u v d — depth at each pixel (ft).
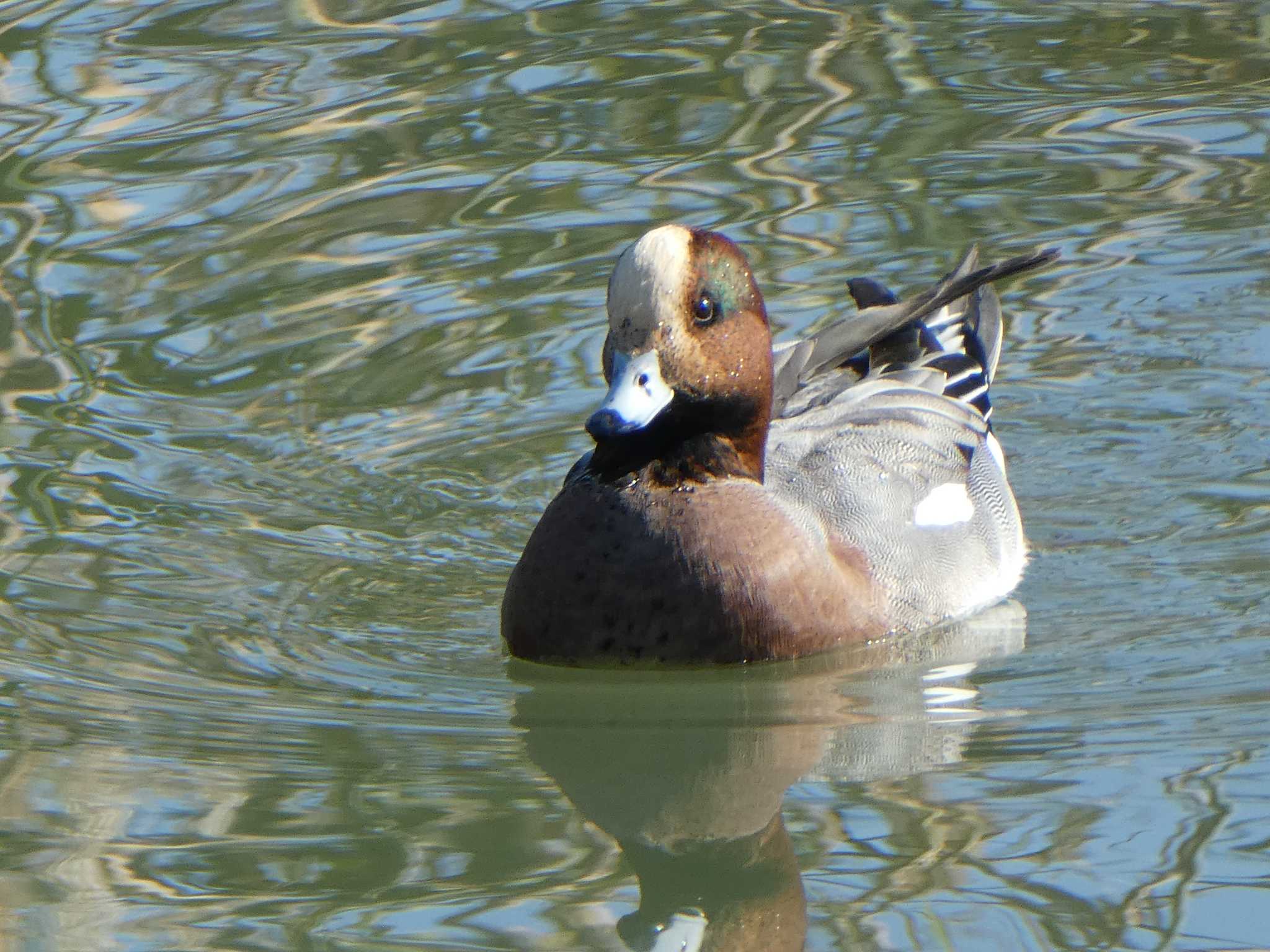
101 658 33.55
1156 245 50.60
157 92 57.67
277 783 29.12
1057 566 37.83
